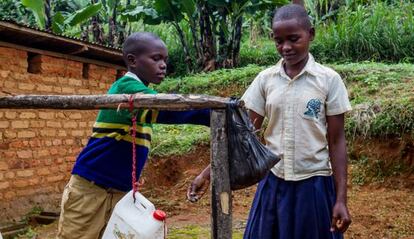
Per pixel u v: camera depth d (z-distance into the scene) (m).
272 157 2.24
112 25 12.51
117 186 2.81
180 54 13.27
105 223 2.84
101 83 7.67
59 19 9.86
